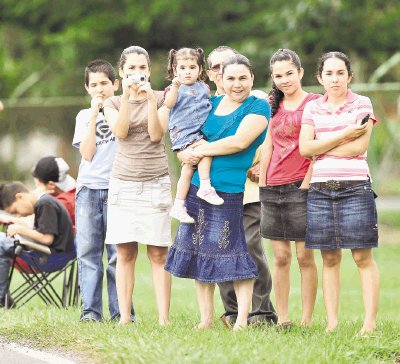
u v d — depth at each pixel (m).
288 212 18.16
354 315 23.02
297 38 45.94
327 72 17.30
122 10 52.75
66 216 22.44
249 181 18.95
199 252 17.00
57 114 40.53
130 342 15.33
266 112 17.08
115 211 18.03
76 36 51.69
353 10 46.84
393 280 30.48
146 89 17.59
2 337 17.41
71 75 53.50
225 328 17.28
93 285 19.08
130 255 18.17
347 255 35.84
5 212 25.70
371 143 35.59
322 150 17.19
